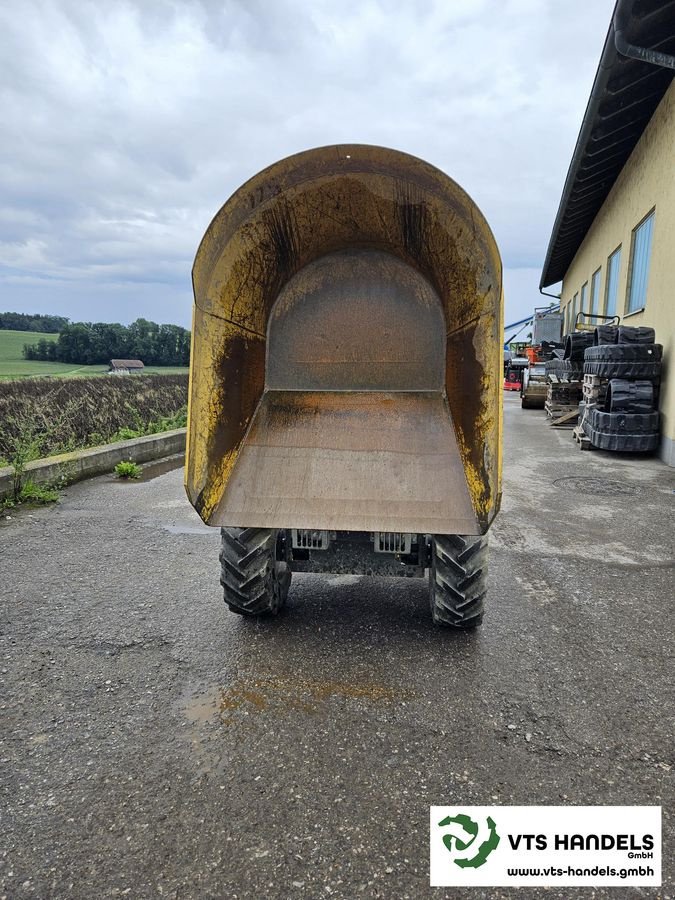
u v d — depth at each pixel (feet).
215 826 7.04
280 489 10.74
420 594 13.70
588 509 21.03
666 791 7.59
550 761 8.13
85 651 11.19
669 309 29.84
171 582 14.61
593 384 32.99
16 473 22.56
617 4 22.88
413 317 11.64
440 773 7.90
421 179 9.75
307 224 10.99
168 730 8.84
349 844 6.78
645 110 34.37
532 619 12.39
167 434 35.45
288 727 8.87
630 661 10.76
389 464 10.76
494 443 9.45
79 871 6.45
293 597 13.56
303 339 11.97
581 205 52.90
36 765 8.12
